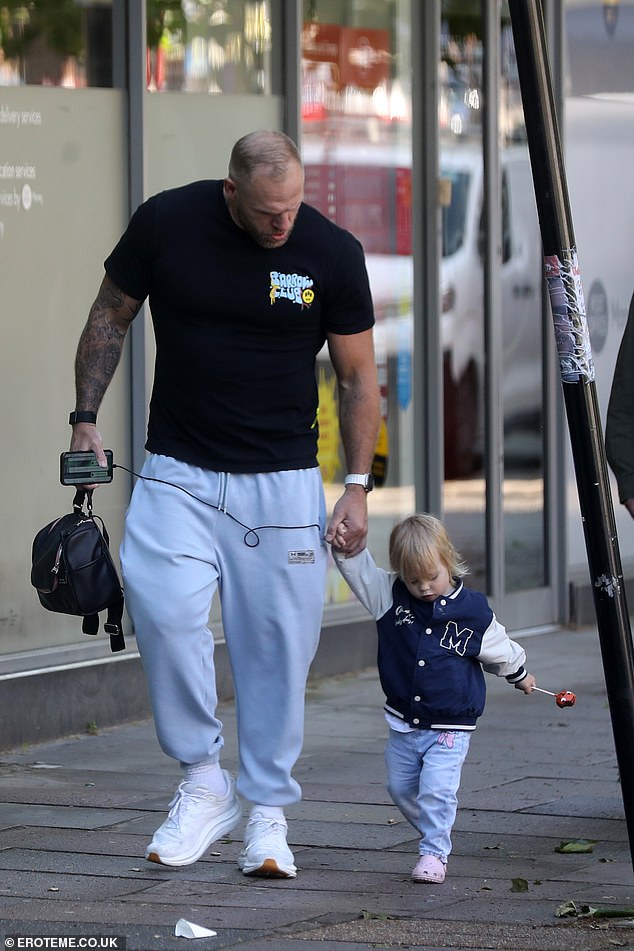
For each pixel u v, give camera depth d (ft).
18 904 45.03
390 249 91.30
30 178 72.28
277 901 45.57
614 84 105.40
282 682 48.19
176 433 47.67
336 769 65.67
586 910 44.80
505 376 98.73
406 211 92.27
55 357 73.56
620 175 105.91
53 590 46.85
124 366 76.74
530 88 45.98
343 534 48.29
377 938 42.14
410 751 49.67
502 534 98.22
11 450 71.82
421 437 93.86
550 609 102.17
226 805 49.26
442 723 49.03
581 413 46.03
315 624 48.49
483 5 96.22
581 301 46.11
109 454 48.01
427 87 92.73
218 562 47.88
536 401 101.14
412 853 51.98
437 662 49.01
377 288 90.63
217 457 47.19
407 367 92.73
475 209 96.43
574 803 59.16
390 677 49.62
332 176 87.61
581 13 103.04
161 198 47.01
